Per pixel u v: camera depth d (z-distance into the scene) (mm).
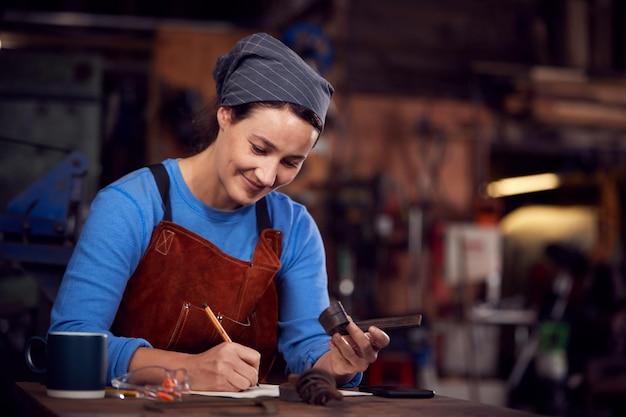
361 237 8719
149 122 8086
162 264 2316
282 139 2145
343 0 9688
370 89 9852
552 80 10000
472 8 10430
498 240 9312
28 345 2141
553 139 10430
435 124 9914
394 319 2131
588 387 8641
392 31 10086
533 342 9148
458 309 9438
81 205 3432
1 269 3762
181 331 2330
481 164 9945
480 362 9172
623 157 10578
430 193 9742
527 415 1832
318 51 8336
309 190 8844
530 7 10633
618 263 10141
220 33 8461
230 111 2215
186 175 2383
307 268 2527
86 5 9203
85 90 5895
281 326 2518
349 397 2059
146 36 8453
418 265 9242
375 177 8906
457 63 10266
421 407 1920
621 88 10156
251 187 2211
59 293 2217
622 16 10742
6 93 5805
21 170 5707
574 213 11836
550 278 9773
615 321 8953
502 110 10172
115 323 2355
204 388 2041
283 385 1985
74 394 1840
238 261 2369
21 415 2020
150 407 1698
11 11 8930
